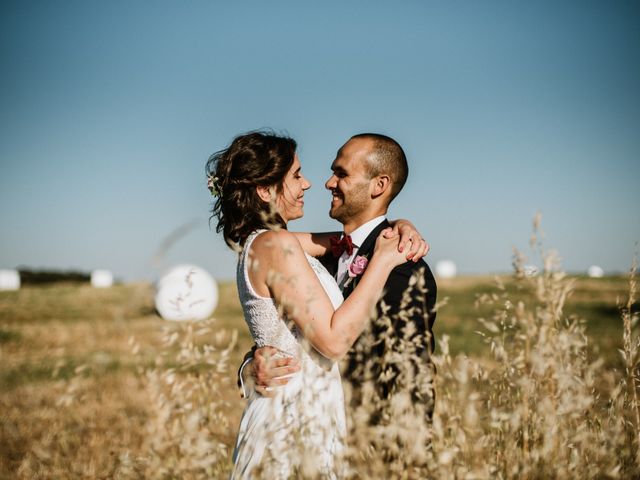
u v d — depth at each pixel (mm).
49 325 17328
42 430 5453
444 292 23422
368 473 2158
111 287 31484
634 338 2449
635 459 2246
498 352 2336
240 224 2980
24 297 26578
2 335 15062
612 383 2535
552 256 2338
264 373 2592
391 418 2205
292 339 2781
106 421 5910
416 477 2121
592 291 22516
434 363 2371
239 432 2748
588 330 12391
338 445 2492
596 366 2355
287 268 2684
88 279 42219
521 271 2344
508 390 2367
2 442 4840
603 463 2195
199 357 2229
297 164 3133
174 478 2186
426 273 3062
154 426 2172
